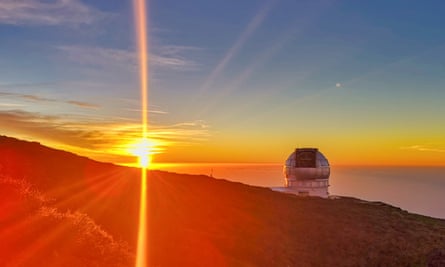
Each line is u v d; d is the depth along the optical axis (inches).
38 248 463.2
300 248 1078.4
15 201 550.6
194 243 902.4
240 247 978.1
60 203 811.4
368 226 1392.7
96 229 609.6
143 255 710.5
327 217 1466.5
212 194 1560.0
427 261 1089.4
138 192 1282.0
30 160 1250.0
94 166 1594.5
